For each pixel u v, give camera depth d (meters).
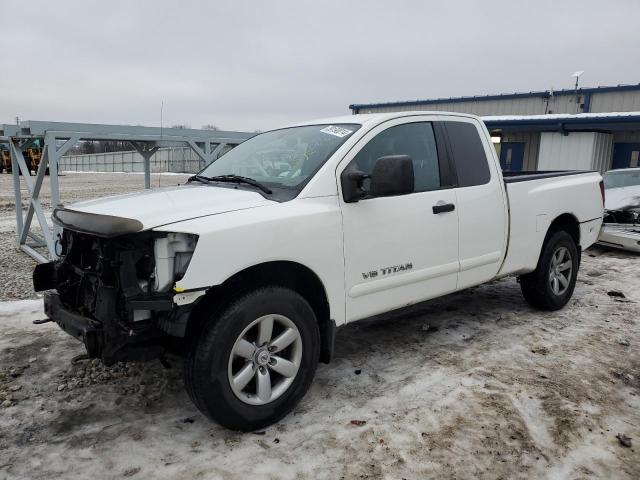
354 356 4.24
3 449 2.95
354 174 3.43
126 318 2.88
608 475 2.72
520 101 23.39
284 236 3.09
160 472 2.74
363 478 2.69
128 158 55.59
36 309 5.39
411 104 26.39
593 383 3.73
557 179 5.27
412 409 3.37
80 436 3.08
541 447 2.95
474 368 3.97
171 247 2.82
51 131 6.99
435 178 4.11
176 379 3.82
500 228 4.53
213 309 2.94
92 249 3.15
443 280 4.14
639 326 4.94
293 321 3.16
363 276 3.56
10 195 19.86
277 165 3.76
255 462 2.82
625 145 18.28
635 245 8.34
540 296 5.19
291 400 3.21
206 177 4.07
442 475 2.71
